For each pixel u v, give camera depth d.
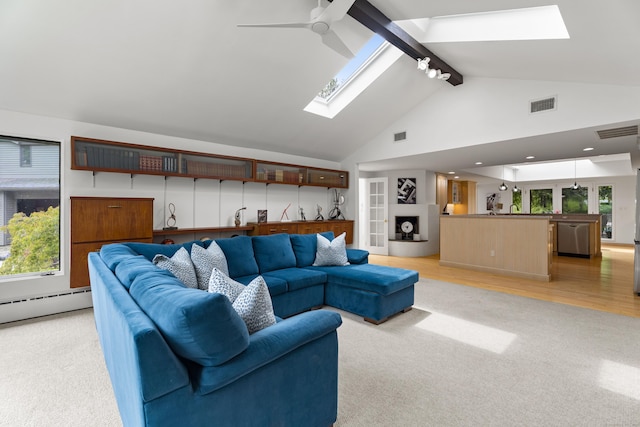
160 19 2.89
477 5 2.75
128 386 1.26
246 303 1.55
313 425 1.59
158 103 3.84
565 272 5.57
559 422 1.69
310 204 6.47
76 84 3.27
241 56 3.52
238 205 5.33
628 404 1.84
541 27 2.94
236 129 4.81
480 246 5.71
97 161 3.76
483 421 1.69
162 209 4.44
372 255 7.93
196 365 1.27
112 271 2.09
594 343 2.66
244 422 1.34
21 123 3.36
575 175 9.71
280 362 1.45
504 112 4.47
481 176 9.20
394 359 2.40
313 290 3.49
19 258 3.44
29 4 2.49
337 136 5.85
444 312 3.46
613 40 2.59
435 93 5.26
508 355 2.46
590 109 3.77
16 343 2.69
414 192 7.88
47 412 1.79
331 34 2.60
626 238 9.74
